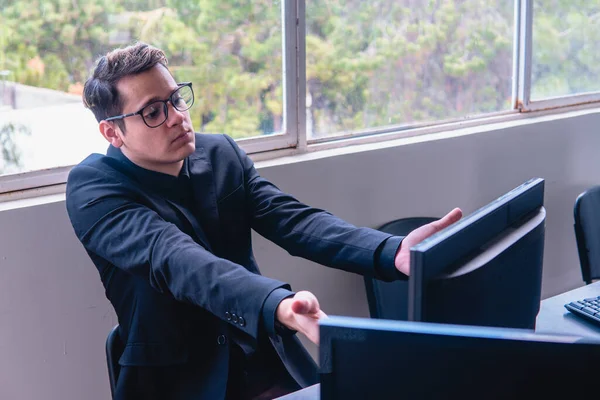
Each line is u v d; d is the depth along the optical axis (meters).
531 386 0.70
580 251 2.21
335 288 2.44
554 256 3.16
